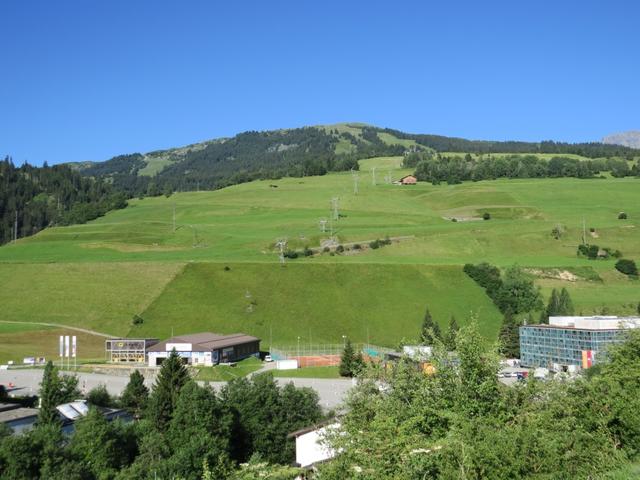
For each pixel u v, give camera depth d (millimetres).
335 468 28312
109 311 168625
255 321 164500
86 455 56469
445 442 27375
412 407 33625
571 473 26344
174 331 159750
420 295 176625
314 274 186875
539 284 184500
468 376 34562
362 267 190500
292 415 77625
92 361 136625
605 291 179375
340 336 158250
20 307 171125
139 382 88250
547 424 30406
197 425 66812
